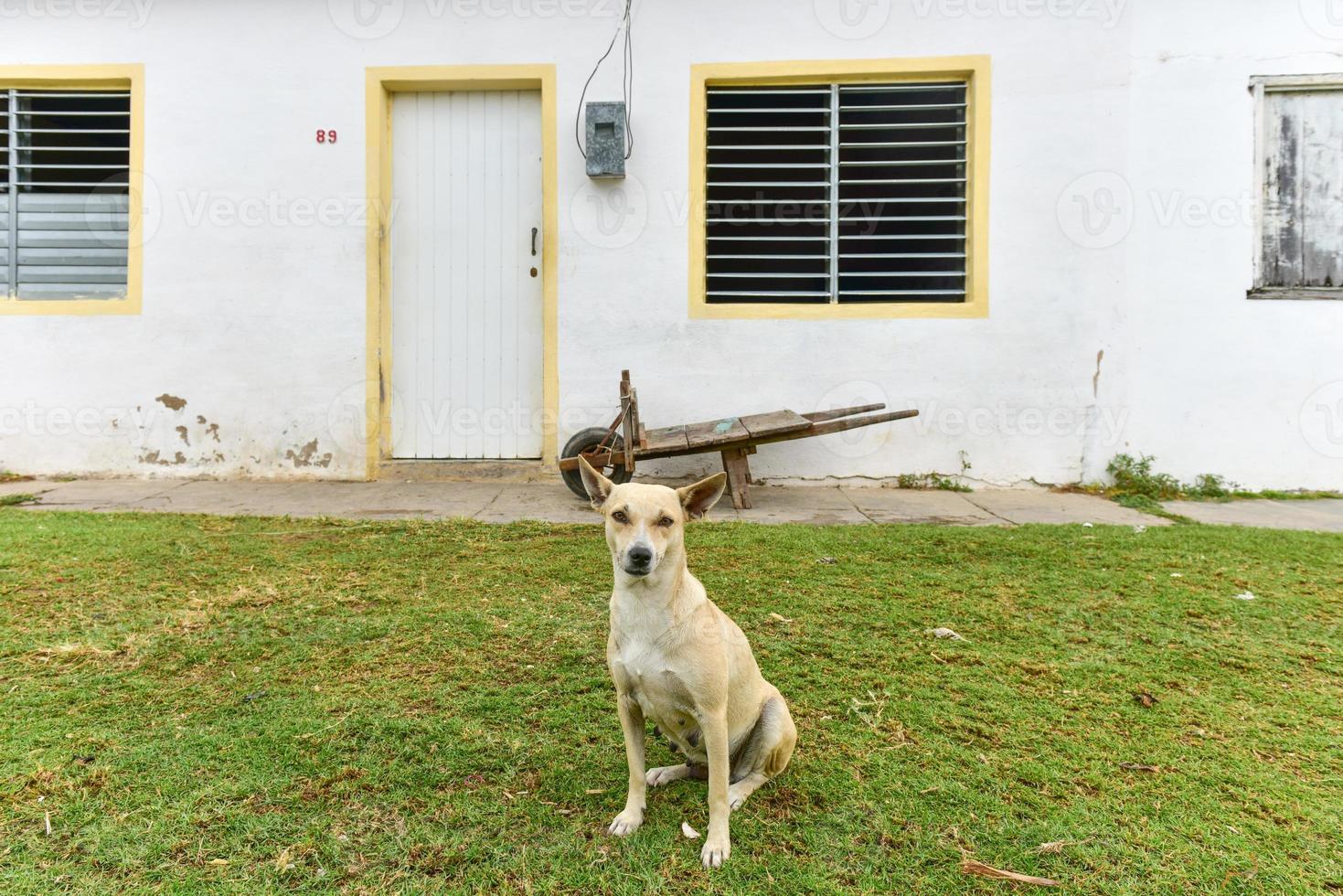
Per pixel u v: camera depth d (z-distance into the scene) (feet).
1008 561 15.37
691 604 7.18
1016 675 10.55
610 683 10.23
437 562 15.21
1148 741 8.90
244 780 7.94
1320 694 10.05
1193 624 12.30
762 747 7.81
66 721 9.02
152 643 11.23
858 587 13.84
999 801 7.76
